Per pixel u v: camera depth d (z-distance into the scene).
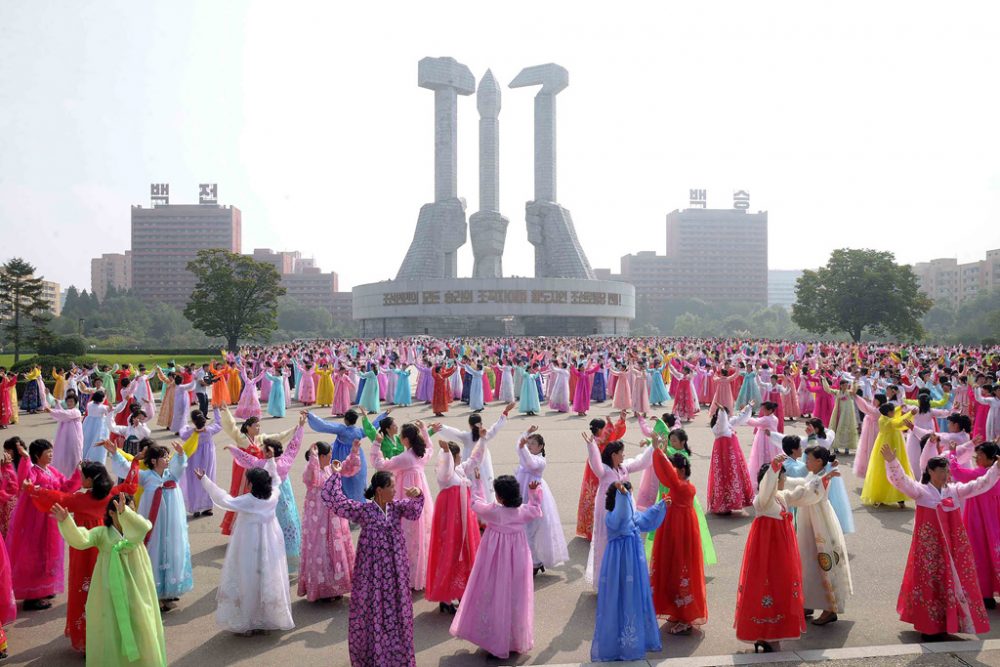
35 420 22.09
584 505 9.51
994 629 6.59
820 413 18.56
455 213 104.06
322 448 7.50
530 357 32.06
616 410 24.14
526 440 8.40
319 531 7.41
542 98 107.38
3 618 6.28
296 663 5.98
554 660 6.05
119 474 7.25
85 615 5.86
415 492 5.82
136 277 167.62
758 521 6.24
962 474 7.01
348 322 172.50
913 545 6.45
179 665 5.94
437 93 106.56
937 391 18.09
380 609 5.47
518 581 6.12
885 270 71.50
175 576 7.09
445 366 26.67
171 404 19.84
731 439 10.75
